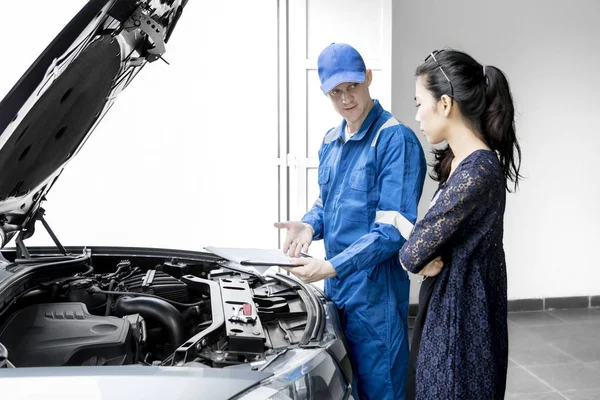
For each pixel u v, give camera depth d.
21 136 1.21
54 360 1.31
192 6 3.58
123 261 2.11
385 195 1.81
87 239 3.67
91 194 3.64
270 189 3.74
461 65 1.34
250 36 3.62
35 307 1.55
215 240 3.76
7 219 1.60
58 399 0.98
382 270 1.84
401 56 4.11
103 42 1.25
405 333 1.88
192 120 3.67
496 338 1.38
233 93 3.66
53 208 3.61
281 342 1.48
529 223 4.37
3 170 1.26
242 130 3.69
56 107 1.28
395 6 4.05
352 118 1.88
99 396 0.99
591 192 4.40
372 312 1.84
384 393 1.86
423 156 1.86
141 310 1.65
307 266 1.65
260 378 1.10
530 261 4.40
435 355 1.36
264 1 3.60
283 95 3.46
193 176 3.71
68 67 1.18
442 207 1.32
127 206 3.68
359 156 1.90
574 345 3.70
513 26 4.18
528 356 3.52
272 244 3.77
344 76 1.78
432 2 4.09
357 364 1.88
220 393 1.03
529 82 4.25
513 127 1.38
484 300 1.34
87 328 1.44
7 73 3.43
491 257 1.36
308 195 3.50
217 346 1.41
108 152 3.63
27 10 3.42
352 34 3.40
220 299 1.66
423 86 1.39
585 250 4.45
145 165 3.67
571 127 4.33
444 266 1.38
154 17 1.40
